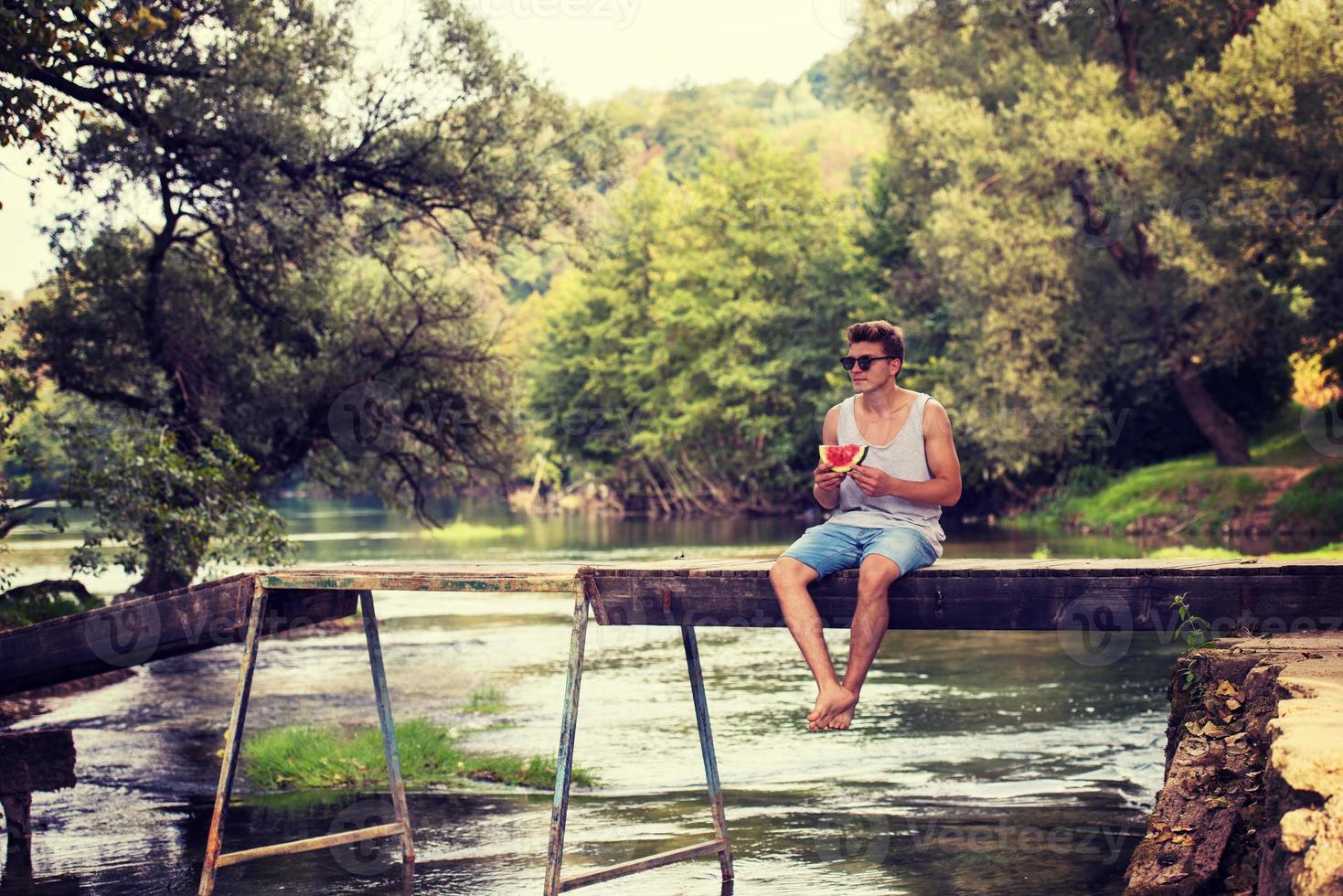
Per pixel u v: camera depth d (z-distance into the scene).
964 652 16.42
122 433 15.62
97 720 13.33
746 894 6.58
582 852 7.59
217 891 7.01
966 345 35.91
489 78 20.05
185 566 15.29
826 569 5.95
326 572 6.95
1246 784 4.94
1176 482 34.22
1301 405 39.50
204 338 19.73
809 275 54.09
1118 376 36.97
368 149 19.97
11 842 8.23
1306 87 28.55
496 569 6.64
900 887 6.60
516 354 22.95
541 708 13.06
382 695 7.85
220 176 18.00
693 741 11.12
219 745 11.70
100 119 17.72
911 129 34.53
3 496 14.81
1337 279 30.84
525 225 21.17
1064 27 35.16
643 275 66.69
